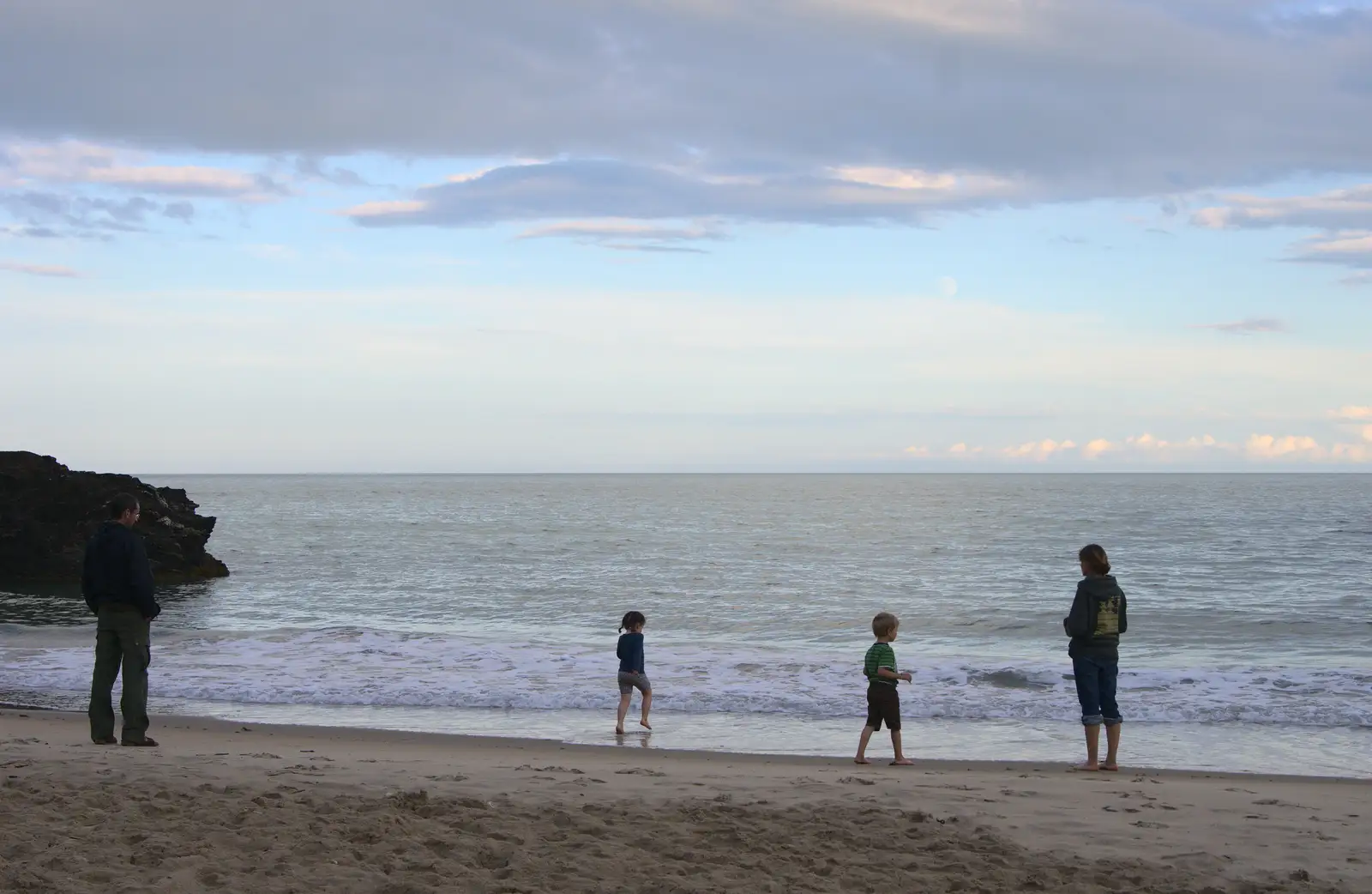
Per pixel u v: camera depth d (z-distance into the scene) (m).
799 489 195.75
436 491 192.50
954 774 9.30
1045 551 51.72
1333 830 6.80
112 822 5.82
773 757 10.84
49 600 32.72
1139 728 13.02
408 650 18.98
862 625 26.92
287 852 5.37
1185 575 40.12
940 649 22.44
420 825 6.04
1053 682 15.99
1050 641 24.14
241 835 5.63
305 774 7.75
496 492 178.50
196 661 17.92
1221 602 31.69
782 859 5.67
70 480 39.22
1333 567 42.72
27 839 5.43
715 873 5.36
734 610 30.44
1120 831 6.68
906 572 42.16
